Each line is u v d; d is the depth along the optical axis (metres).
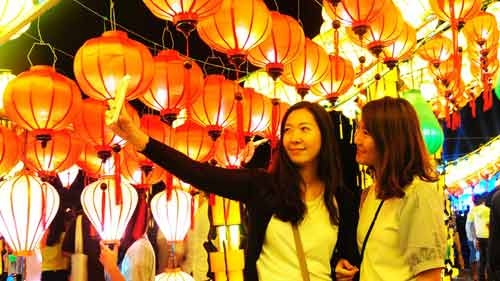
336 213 3.14
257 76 8.12
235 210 7.78
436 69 7.70
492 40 7.35
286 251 3.04
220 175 3.08
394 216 3.03
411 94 7.77
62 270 7.86
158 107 5.88
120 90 2.92
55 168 6.41
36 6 5.20
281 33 5.76
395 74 8.54
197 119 6.34
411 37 6.57
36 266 6.54
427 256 2.90
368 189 3.32
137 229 7.20
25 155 6.04
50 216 5.82
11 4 5.00
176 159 3.01
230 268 7.69
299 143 3.14
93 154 7.27
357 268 3.11
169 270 6.65
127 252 6.50
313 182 3.22
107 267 5.26
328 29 7.65
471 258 13.94
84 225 7.18
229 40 5.42
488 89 7.24
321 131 3.20
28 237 5.62
